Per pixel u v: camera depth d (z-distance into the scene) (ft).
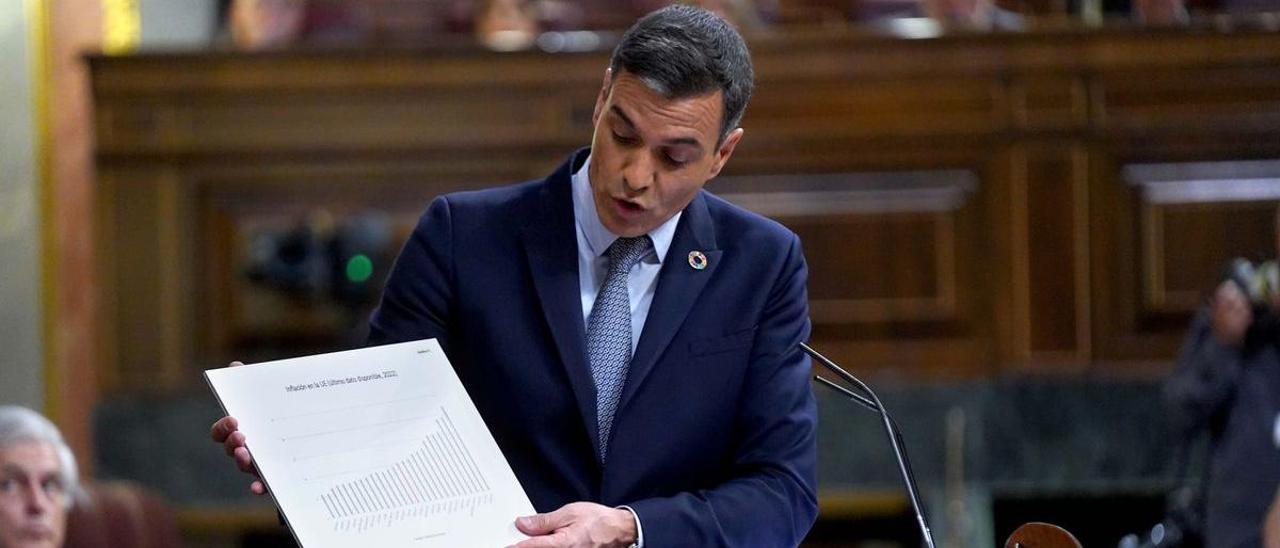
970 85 67.67
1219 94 67.31
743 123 67.87
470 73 68.44
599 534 25.27
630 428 26.99
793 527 27.14
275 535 69.92
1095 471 66.64
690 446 27.35
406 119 68.64
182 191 68.80
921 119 67.77
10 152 67.10
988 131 67.56
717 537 26.18
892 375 67.72
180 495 67.56
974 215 67.87
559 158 68.28
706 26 25.82
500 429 27.25
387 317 27.61
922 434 66.64
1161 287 67.36
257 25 72.74
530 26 72.90
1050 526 25.46
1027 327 67.56
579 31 74.38
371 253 65.98
